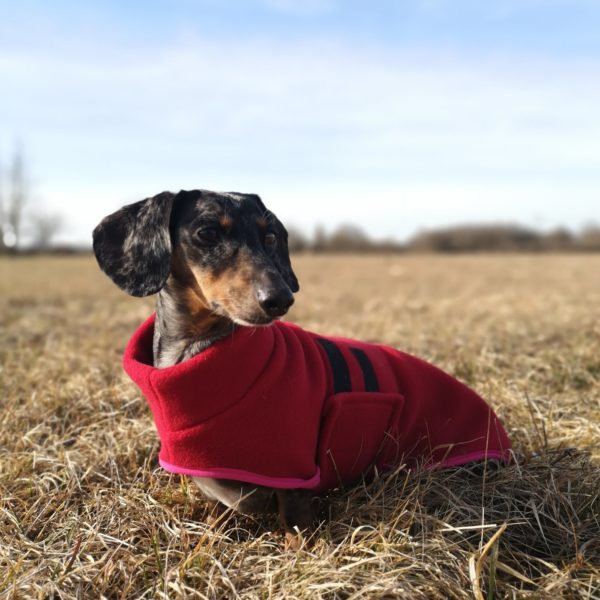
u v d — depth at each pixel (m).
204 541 0.45
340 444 0.49
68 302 1.89
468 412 0.56
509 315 1.39
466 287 2.46
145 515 0.48
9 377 0.79
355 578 0.40
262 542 0.45
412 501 0.48
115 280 0.48
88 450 0.61
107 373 0.82
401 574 0.40
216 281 0.45
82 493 0.52
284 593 0.39
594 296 1.82
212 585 0.40
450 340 1.03
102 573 0.41
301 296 2.04
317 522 0.49
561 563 0.44
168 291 0.48
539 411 0.68
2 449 0.60
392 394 0.51
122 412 0.69
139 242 0.48
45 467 0.57
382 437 0.52
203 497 0.53
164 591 0.39
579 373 0.79
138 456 0.59
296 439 0.44
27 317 1.47
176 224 0.48
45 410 0.68
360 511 0.48
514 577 0.42
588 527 0.48
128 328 1.27
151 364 0.51
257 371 0.43
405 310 1.58
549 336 1.06
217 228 0.46
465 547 0.45
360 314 1.49
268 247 0.49
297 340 0.48
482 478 0.53
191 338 0.48
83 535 0.46
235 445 0.43
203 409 0.43
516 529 0.48
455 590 0.39
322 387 0.47
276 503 0.49
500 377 0.78
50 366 0.85
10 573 0.41
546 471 0.54
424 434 0.54
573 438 0.60
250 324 0.43
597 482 0.52
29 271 3.85
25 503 0.50
